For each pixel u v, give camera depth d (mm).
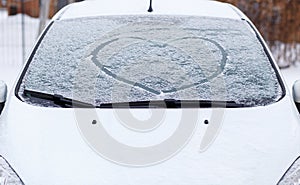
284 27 9250
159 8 3785
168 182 2385
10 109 2945
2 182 2432
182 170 2447
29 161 2521
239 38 3508
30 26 14438
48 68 3256
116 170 2447
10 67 9195
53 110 2879
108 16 3697
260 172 2461
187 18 3668
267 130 2740
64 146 2596
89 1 4098
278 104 2986
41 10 8844
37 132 2703
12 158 2555
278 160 2543
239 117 2826
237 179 2414
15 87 3172
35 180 2424
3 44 11711
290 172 2488
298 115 2988
